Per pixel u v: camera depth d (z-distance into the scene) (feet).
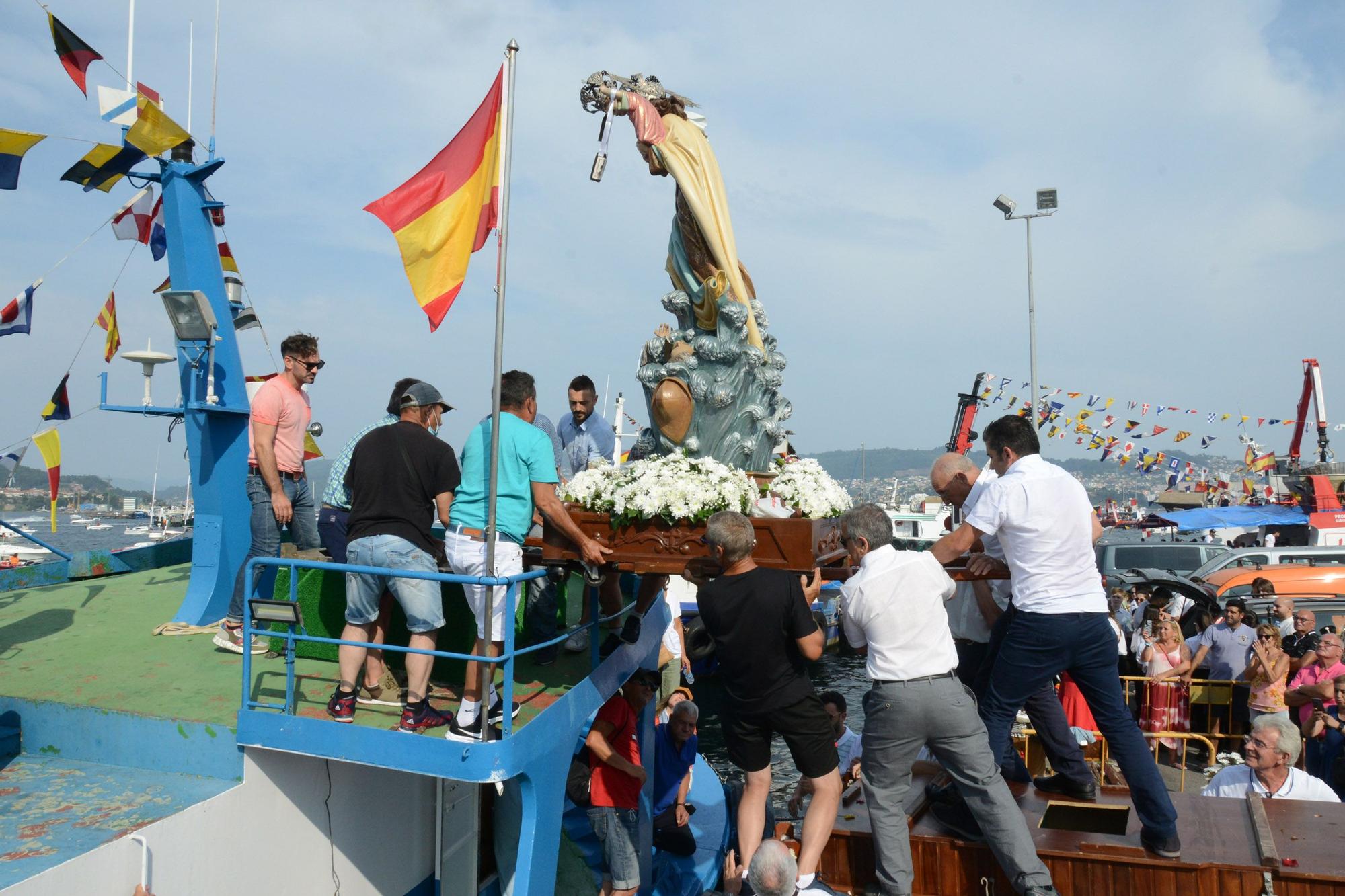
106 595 25.91
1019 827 15.47
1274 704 33.32
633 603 24.40
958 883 16.71
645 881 21.76
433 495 16.70
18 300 24.20
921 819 17.78
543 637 20.71
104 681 17.98
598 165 19.57
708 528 16.17
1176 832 15.87
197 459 23.50
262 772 15.90
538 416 28.78
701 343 34.63
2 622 22.66
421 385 17.57
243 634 15.67
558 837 16.62
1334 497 83.87
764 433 34.88
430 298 16.17
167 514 140.56
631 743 20.68
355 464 16.62
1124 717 15.99
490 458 16.58
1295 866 15.08
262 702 16.65
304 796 16.69
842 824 17.95
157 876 13.88
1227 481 86.02
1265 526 93.81
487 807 22.02
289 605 15.30
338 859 17.38
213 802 14.84
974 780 15.57
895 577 15.81
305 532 23.71
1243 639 37.22
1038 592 15.93
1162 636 37.32
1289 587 56.44
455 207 16.22
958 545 16.44
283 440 22.77
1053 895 15.02
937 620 15.81
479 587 16.14
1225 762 33.86
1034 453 16.69
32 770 16.02
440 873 20.11
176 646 20.52
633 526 17.16
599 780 20.22
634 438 54.85
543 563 18.06
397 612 19.62
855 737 27.14
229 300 27.35
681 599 61.41
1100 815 18.33
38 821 14.01
